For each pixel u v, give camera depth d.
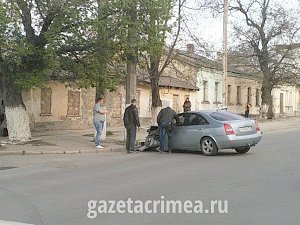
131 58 19.12
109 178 10.76
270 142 20.17
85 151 17.12
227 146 15.09
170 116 16.42
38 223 6.72
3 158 15.24
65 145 18.34
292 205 7.75
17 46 15.91
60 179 10.75
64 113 26.34
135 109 17.16
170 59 25.84
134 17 17.09
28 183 10.25
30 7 16.73
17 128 18.69
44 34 16.36
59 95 25.97
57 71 18.64
